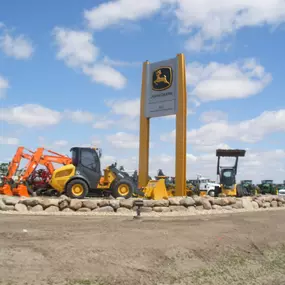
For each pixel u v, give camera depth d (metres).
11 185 24.12
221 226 14.08
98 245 9.31
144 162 28.56
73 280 6.99
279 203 27.97
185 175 26.56
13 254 7.99
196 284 7.89
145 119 29.00
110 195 24.27
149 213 18.95
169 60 28.23
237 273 8.98
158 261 8.85
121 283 7.23
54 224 13.13
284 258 10.77
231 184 35.72
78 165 23.78
